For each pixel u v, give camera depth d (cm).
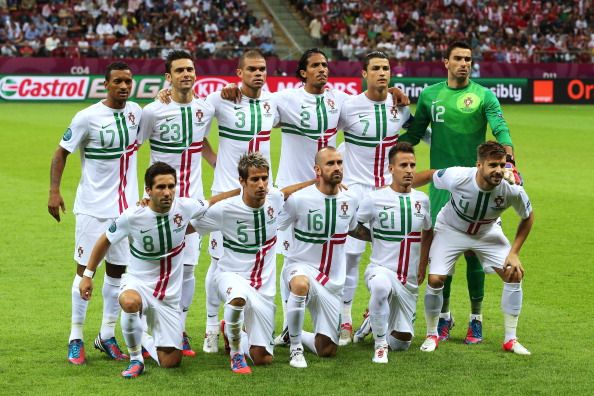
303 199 873
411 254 891
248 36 4412
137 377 805
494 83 4219
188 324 1008
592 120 3553
